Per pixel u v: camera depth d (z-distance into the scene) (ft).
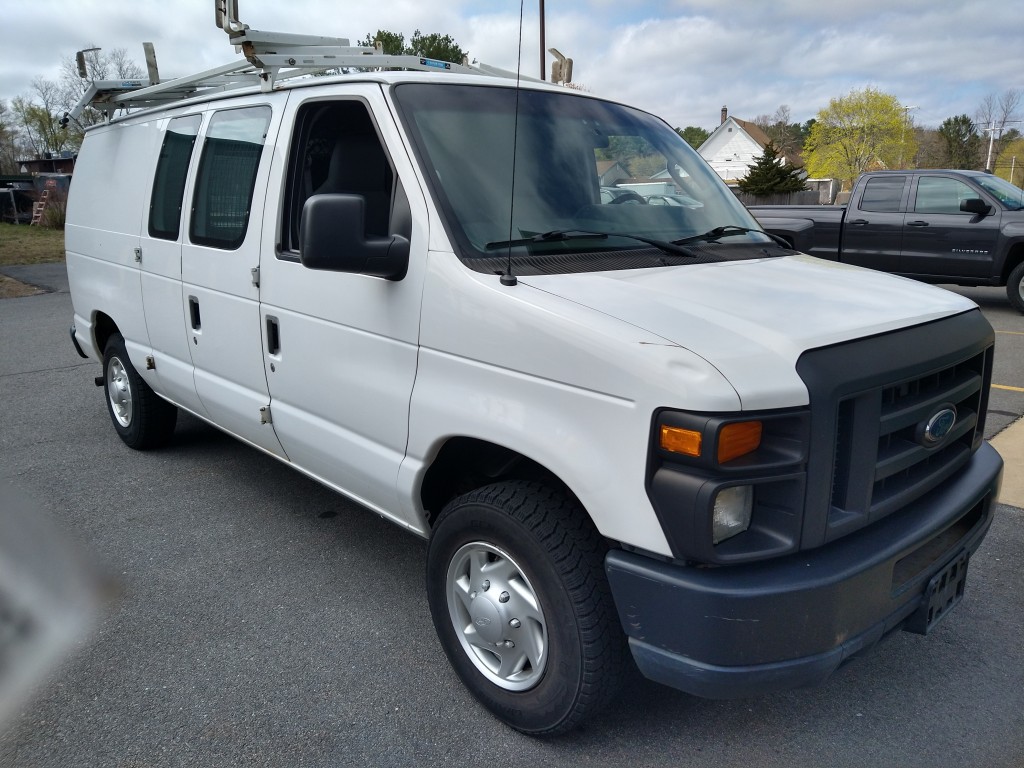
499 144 10.16
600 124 11.55
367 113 10.19
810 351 7.19
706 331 7.32
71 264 19.47
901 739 8.93
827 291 8.95
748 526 7.18
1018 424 19.20
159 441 18.20
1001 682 9.89
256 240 11.78
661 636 7.25
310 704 9.61
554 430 7.75
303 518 14.83
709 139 209.26
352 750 8.82
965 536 8.99
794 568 7.11
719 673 7.06
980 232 34.83
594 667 7.98
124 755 8.76
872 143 204.44
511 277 8.35
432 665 10.36
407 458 9.62
